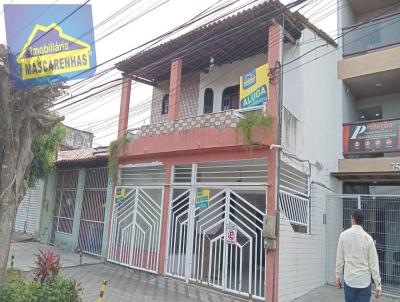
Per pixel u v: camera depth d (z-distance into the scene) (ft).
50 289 19.95
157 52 38.09
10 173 21.47
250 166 30.04
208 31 33.40
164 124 36.27
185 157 33.71
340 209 38.86
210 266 29.68
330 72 40.57
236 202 29.60
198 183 32.17
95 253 42.09
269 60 29.58
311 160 34.40
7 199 21.12
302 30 33.63
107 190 41.98
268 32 32.35
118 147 40.34
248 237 27.89
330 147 39.17
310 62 35.81
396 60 38.58
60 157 51.62
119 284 30.17
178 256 32.60
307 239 31.65
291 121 30.71
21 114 22.43
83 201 46.29
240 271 27.84
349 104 44.55
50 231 50.60
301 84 33.53
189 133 33.01
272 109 28.40
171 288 29.45
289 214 29.35
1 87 21.36
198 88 43.93
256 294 27.25
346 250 19.35
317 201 34.17
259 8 29.14
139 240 36.58
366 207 37.35
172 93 36.73
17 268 32.73
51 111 34.50
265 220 26.73
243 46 36.19
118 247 38.86
